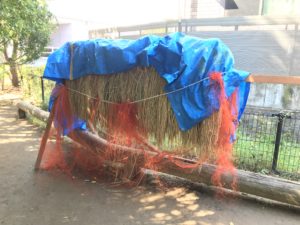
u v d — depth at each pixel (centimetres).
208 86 270
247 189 309
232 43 718
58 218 282
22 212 291
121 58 302
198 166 326
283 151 404
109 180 364
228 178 316
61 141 447
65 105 372
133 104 309
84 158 416
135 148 353
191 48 281
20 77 1011
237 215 293
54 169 391
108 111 330
